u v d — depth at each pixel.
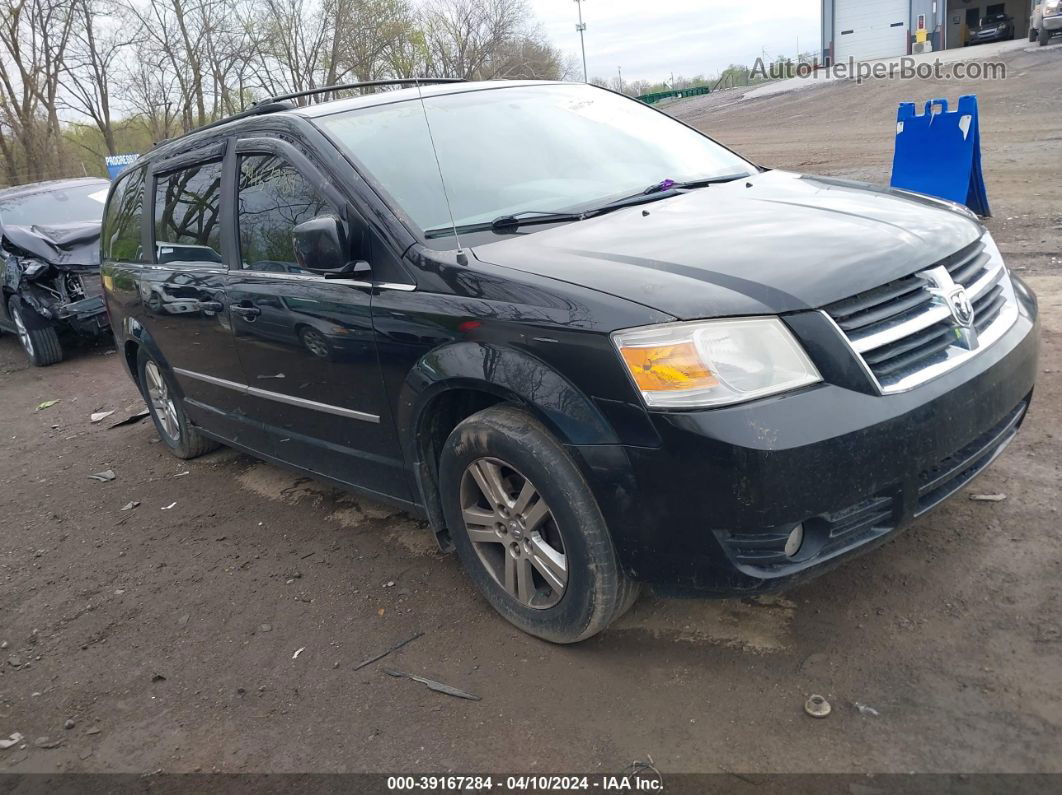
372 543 4.02
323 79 32.19
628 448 2.45
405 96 3.88
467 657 3.03
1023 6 30.31
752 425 2.29
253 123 3.87
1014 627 2.72
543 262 2.79
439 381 2.90
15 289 8.76
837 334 2.39
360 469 3.62
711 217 3.08
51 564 4.36
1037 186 9.23
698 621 3.00
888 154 12.38
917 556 3.16
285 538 4.23
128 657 3.40
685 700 2.64
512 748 2.56
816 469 2.30
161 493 5.10
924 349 2.58
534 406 2.61
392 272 3.10
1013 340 2.86
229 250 4.01
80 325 8.74
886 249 2.66
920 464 2.46
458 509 3.13
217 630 3.48
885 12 31.17
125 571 4.15
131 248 5.19
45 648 3.56
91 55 30.53
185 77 30.75
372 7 31.25
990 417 2.67
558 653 2.96
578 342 2.51
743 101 27.20
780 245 2.70
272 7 30.48
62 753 2.87
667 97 43.62
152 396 5.65
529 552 2.91
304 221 3.48
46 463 6.02
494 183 3.47
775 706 2.56
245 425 4.38
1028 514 3.31
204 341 4.33
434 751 2.60
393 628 3.29
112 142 32.00
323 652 3.21
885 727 2.41
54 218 9.74
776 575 2.39
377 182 3.26
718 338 2.36
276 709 2.92
